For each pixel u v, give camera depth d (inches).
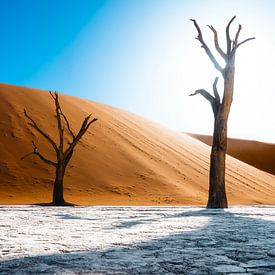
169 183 1258.6
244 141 3843.5
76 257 150.1
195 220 337.1
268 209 571.8
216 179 642.8
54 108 1525.6
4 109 1409.9
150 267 133.5
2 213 420.5
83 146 1338.6
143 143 1572.3
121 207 610.5
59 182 780.0
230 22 660.7
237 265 138.7
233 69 668.1
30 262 140.1
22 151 1226.0
